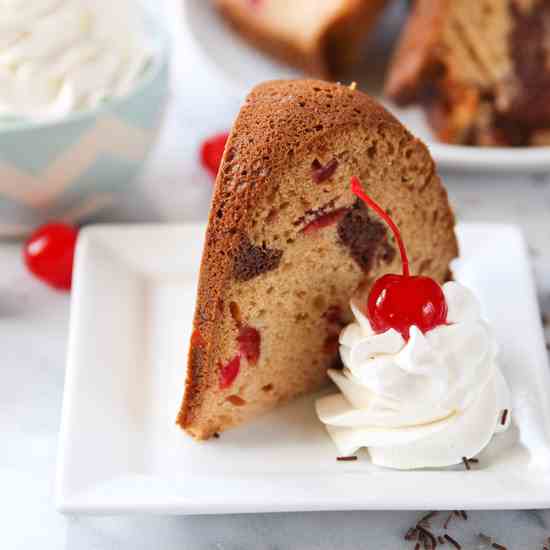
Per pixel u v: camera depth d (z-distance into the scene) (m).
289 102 0.51
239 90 0.66
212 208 0.51
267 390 0.53
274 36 0.68
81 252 0.57
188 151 0.65
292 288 0.52
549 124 0.65
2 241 0.61
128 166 0.60
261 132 0.51
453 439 0.51
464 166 0.63
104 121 0.57
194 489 0.50
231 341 0.52
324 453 0.52
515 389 0.53
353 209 0.52
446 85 0.66
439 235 0.54
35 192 0.58
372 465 0.52
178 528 0.51
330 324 0.54
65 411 0.52
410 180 0.53
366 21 0.68
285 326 0.53
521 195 0.64
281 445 0.53
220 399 0.52
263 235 0.51
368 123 0.51
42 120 0.57
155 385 0.54
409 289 0.51
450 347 0.51
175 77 0.68
